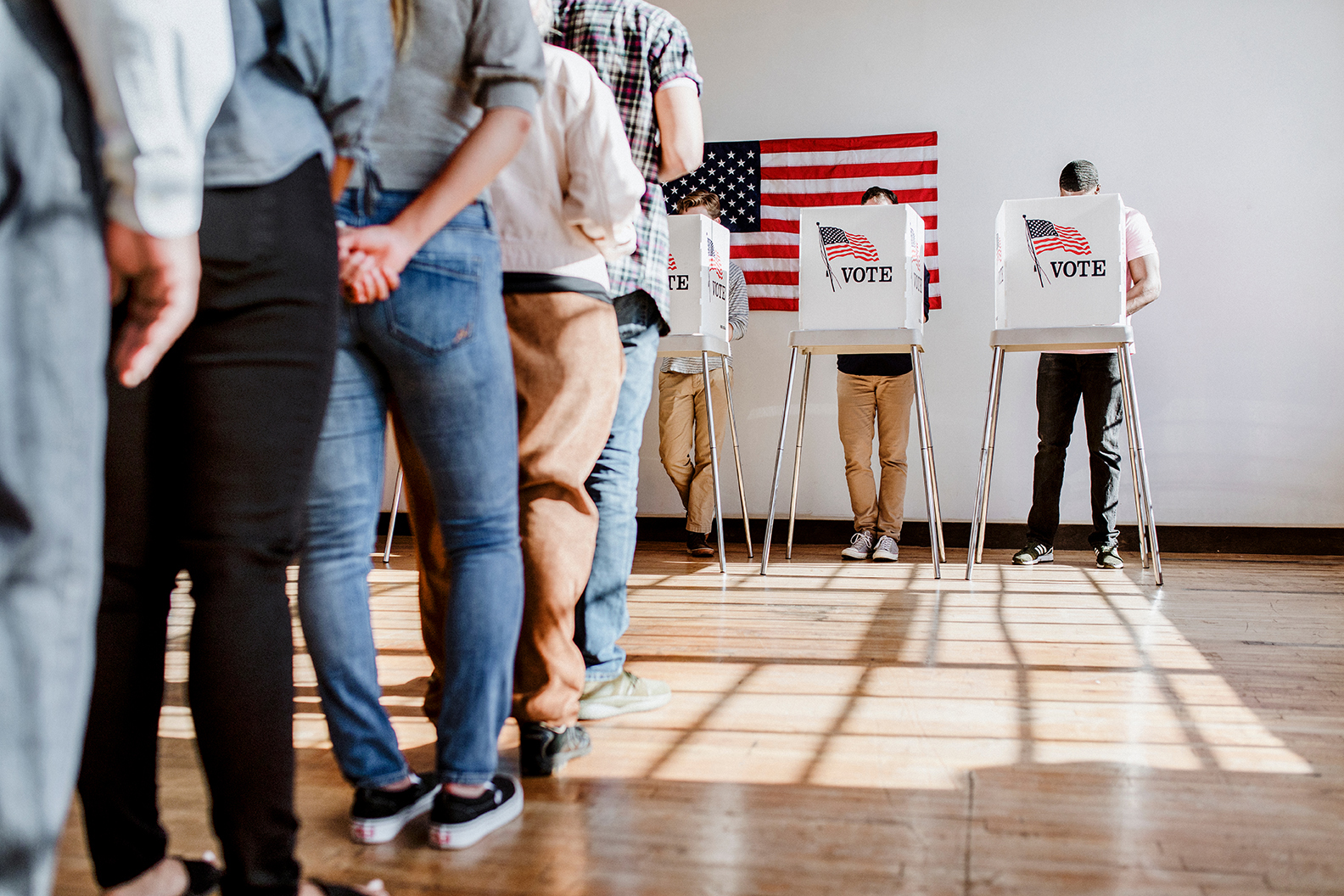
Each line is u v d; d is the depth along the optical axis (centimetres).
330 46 92
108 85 67
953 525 461
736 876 111
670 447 427
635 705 179
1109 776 143
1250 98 450
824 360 479
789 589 324
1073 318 326
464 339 114
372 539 125
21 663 60
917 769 147
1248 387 451
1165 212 455
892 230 338
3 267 60
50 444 61
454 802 120
